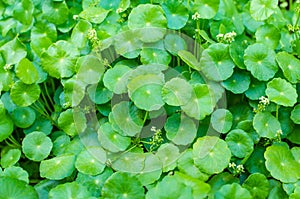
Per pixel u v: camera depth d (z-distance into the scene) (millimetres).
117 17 688
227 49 649
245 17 732
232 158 631
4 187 590
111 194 593
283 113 657
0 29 736
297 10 700
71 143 646
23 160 690
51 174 618
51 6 710
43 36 704
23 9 721
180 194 563
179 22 670
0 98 681
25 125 669
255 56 651
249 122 644
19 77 643
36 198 598
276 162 616
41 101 693
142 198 594
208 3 678
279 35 685
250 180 611
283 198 615
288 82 651
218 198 580
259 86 658
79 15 686
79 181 613
